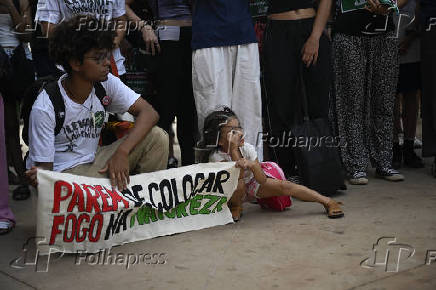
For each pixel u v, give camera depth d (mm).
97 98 3188
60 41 2945
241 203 3656
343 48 4465
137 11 4648
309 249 2977
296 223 3457
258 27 4801
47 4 3736
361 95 4508
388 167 4613
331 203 3568
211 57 4078
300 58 4305
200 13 4121
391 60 4508
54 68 4230
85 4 3818
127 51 4664
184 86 4500
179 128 4598
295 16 4238
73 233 2916
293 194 3596
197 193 3367
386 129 4617
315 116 4375
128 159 3154
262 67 4605
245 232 3303
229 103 4199
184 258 2887
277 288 2486
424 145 4703
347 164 4539
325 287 2488
